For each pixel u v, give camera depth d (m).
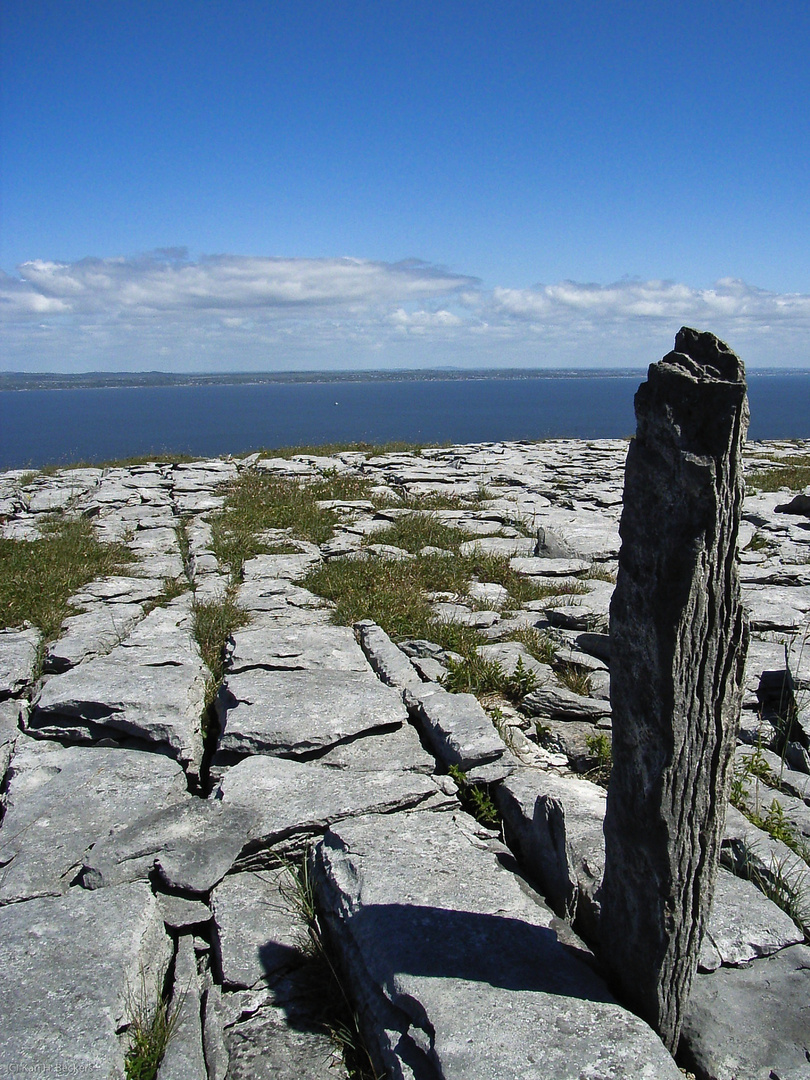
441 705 2.54
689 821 1.40
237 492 6.98
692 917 1.43
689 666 1.35
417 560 4.60
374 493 7.04
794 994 1.58
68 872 1.85
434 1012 1.40
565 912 1.75
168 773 2.24
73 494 7.00
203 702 2.70
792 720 2.66
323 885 1.82
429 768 2.26
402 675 2.86
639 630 1.39
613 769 1.49
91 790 2.14
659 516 1.35
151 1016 1.52
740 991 1.58
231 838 1.91
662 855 1.40
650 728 1.38
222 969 1.64
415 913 1.63
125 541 5.37
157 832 1.91
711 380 1.30
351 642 3.17
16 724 2.54
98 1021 1.43
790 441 12.90
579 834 1.92
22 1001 1.46
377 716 2.44
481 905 1.67
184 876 1.82
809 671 2.94
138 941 1.63
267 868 1.93
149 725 2.41
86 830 1.98
